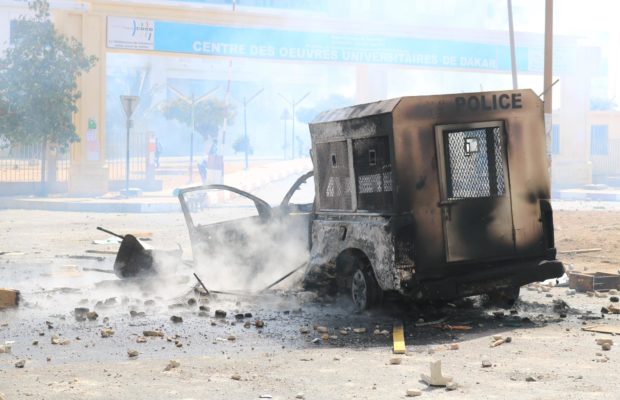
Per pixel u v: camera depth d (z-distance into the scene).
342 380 6.48
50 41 31.59
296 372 6.78
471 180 9.04
